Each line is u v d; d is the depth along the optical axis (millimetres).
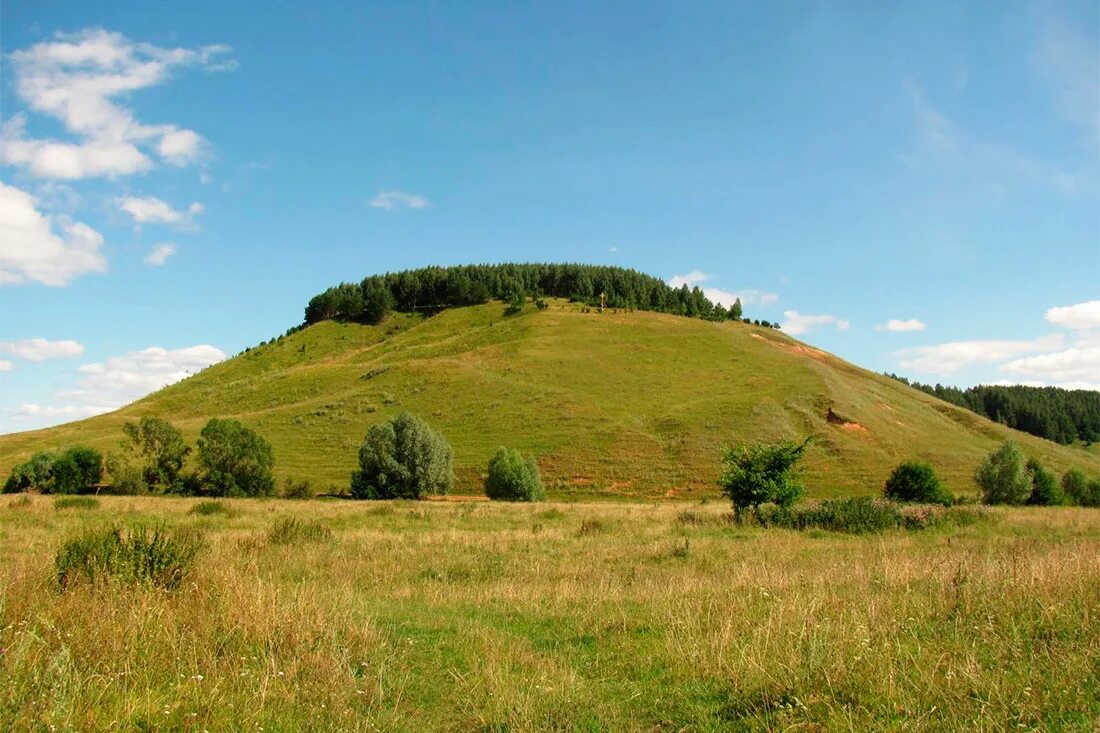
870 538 24125
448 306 184875
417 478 67500
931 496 48094
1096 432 161625
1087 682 5914
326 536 20969
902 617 8281
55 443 97688
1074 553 13383
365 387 115062
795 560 17172
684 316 172125
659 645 8352
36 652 6113
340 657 7309
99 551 9867
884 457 85875
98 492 64500
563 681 6871
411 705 6469
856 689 6059
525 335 139875
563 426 93688
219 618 7906
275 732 5406
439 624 9844
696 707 6258
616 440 88312
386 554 17672
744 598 10562
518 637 9078
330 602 9953
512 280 190250
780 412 96000
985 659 6711
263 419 102250
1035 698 5543
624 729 5832
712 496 72875
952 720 5285
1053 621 7691
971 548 18344
